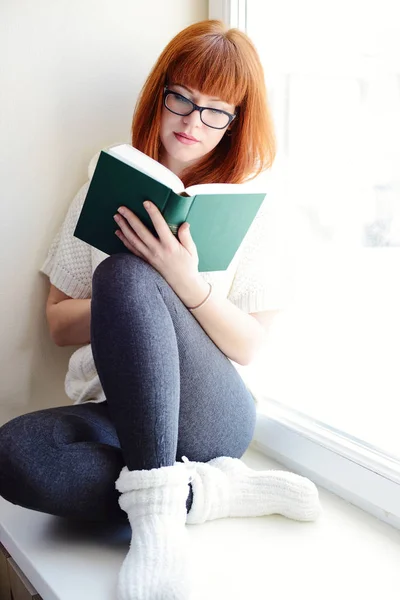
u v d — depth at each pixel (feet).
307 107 5.02
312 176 5.05
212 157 4.77
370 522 4.11
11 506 4.29
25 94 4.88
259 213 4.62
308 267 5.13
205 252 4.04
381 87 4.48
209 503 3.87
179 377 3.67
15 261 5.06
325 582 3.46
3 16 4.72
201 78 4.25
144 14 5.23
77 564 3.58
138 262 3.74
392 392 4.54
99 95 5.15
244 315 4.28
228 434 4.13
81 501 3.57
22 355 5.21
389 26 4.38
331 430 4.59
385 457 4.18
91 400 4.69
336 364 4.91
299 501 3.99
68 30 4.96
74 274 4.89
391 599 3.35
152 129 4.59
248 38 4.44
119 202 3.73
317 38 4.89
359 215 4.74
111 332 3.49
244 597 3.31
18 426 3.66
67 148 5.09
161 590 3.09
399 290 4.50
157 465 3.48
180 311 3.88
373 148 4.58
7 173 4.92
